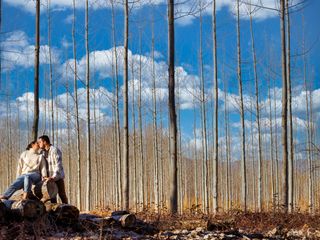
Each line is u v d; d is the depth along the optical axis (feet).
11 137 119.85
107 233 28.66
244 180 62.39
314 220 41.50
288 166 50.11
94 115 84.84
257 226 39.58
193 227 35.42
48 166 32.45
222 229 35.65
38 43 43.37
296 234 36.55
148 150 125.80
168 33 43.04
